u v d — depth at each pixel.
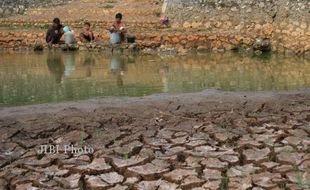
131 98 7.90
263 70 11.17
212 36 14.50
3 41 14.66
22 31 15.45
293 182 4.45
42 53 14.02
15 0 19.89
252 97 7.81
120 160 5.07
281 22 14.41
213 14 15.80
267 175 4.65
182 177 4.63
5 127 6.20
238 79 9.97
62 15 18.95
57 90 8.85
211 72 10.87
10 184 4.55
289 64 12.12
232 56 13.57
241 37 14.40
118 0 21.67
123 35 14.51
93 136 5.87
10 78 10.09
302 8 14.19
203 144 5.52
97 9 19.25
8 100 8.04
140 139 5.75
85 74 10.52
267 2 14.92
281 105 7.23
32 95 8.43
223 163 4.95
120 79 9.91
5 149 5.43
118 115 6.74
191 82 9.59
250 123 6.34
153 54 13.83
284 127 6.13
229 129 6.07
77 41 14.80
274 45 14.20
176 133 5.93
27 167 4.93
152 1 20.78
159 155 5.21
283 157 5.06
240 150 5.33
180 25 16.19
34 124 6.32
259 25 14.80
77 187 4.48
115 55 13.63
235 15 15.41
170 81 9.70
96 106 7.30
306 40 13.75
